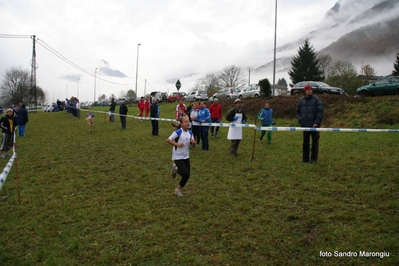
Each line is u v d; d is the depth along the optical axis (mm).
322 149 10367
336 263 3980
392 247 4195
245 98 26906
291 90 26031
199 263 4102
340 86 49344
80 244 4676
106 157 10477
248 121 20562
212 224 5176
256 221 5207
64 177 8156
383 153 9227
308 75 59719
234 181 7348
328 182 6820
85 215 5676
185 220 5348
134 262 4188
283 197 6184
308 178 7156
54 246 4641
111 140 14047
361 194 6020
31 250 4598
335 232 4672
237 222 5219
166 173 8328
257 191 6562
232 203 6031
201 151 11055
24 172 8734
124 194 6750
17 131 17328
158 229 5039
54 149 12156
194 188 7023
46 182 7781
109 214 5672
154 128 15023
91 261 4254
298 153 9977
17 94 84438
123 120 17781
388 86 19938
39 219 5582
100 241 4758
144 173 8336
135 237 4844
